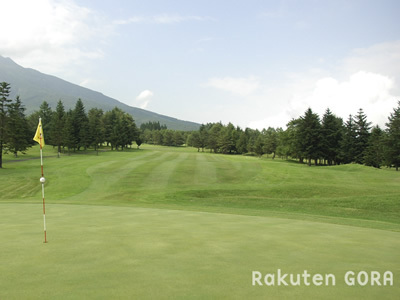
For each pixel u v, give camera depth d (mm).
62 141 79188
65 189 30125
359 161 71125
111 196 25438
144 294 4605
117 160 54031
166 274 5551
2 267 5922
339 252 7527
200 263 6285
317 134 68562
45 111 112812
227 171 42656
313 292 4852
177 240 8469
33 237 8711
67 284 5008
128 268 5887
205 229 10344
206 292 4727
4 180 35406
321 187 27453
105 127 117500
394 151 58656
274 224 11984
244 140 126938
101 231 9688
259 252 7316
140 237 8805
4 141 49469
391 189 27625
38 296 4516
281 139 87625
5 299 4402
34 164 53281
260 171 43312
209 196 24891
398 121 60594
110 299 4410
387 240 9281
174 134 177375
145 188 30094
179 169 42188
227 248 7645
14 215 13562
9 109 52250
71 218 12688
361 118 72062
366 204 20188
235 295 4637
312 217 14953
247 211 16547
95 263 6207
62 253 6973
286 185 28422
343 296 4723
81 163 49938
